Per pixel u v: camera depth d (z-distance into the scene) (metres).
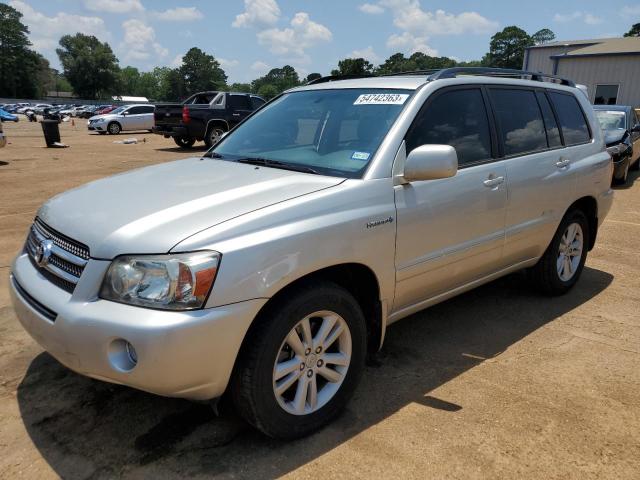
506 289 5.04
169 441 2.74
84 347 2.35
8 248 6.05
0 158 15.05
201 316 2.29
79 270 2.49
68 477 2.48
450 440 2.77
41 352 3.65
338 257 2.75
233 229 2.45
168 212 2.58
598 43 29.38
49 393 3.15
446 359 3.66
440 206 3.31
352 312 2.89
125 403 3.07
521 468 2.57
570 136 4.70
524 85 4.30
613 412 3.04
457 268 3.58
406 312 3.41
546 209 4.28
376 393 3.23
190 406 3.04
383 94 3.53
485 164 3.72
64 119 52.00
